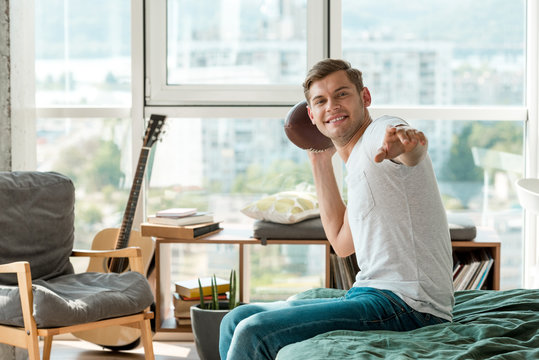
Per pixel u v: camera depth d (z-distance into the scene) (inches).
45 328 102.6
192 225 136.3
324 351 68.6
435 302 79.0
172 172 154.9
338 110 83.1
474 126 152.8
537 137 150.0
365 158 79.7
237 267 151.4
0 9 129.6
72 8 154.0
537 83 150.0
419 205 78.6
